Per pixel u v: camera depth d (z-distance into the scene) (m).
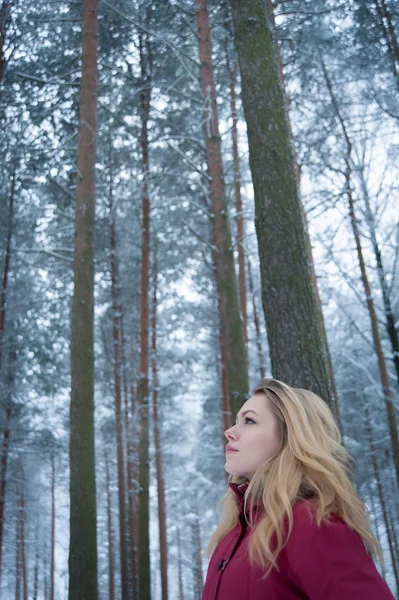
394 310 9.09
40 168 11.43
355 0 10.46
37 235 12.79
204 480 23.45
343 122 9.93
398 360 8.45
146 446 11.88
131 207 14.45
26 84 10.56
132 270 15.83
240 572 1.19
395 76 10.38
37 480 17.75
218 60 10.45
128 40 10.95
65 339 14.74
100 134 12.46
